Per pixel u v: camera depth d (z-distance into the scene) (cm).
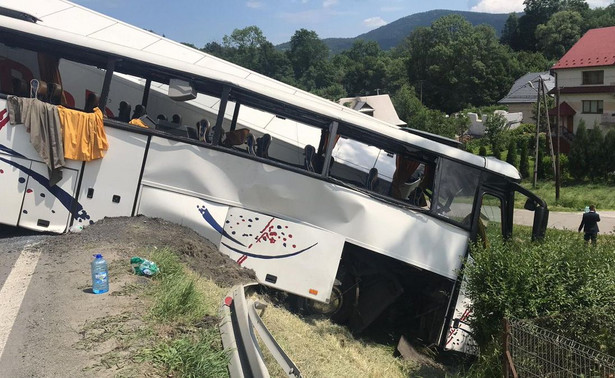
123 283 615
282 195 893
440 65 12431
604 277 742
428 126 7419
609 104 5519
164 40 1280
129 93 1104
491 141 6488
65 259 695
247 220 880
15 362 435
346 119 926
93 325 504
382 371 771
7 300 555
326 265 892
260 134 1167
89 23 1234
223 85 899
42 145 823
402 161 1023
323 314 934
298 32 15288
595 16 14025
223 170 884
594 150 4625
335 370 661
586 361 592
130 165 864
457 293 941
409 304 1022
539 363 624
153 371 439
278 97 911
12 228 873
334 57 15550
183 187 876
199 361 452
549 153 5672
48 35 852
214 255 826
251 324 537
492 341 737
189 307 557
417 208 935
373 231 912
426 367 877
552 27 13462
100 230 798
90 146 845
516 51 15488
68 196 843
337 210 906
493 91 12131
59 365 436
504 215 980
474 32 13000
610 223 2850
